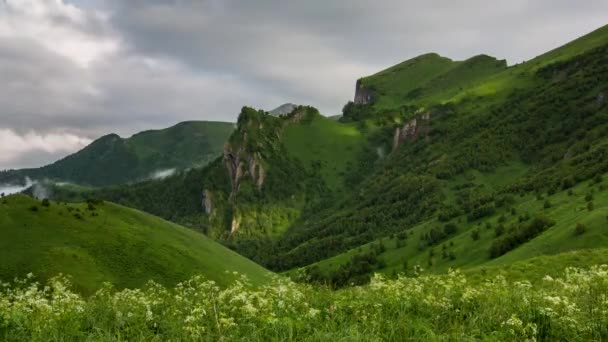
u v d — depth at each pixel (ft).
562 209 615.57
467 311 39.27
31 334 32.50
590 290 41.63
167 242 406.62
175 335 33.55
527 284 47.24
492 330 34.91
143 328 35.09
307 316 35.12
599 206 549.13
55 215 394.11
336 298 43.01
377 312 36.86
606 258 167.94
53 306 40.75
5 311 37.70
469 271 177.68
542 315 36.14
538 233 539.70
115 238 382.22
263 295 41.63
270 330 32.22
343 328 32.78
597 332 33.63
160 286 53.57
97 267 336.49
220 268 387.34
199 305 39.22
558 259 174.70
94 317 37.40
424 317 37.55
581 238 440.45
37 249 336.08
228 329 32.99
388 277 50.62
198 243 448.24
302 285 48.49
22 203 399.24
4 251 327.88
